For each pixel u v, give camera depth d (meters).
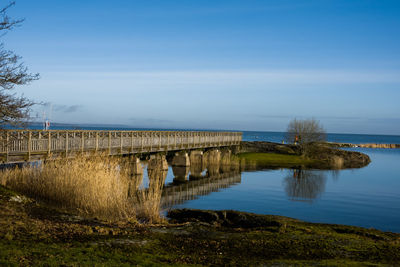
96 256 7.50
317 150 45.84
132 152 23.16
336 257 8.45
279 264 7.78
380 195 21.64
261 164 37.28
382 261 8.16
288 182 26.30
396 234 11.12
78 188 13.55
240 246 9.22
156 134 26.34
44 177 14.35
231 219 13.68
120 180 15.53
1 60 11.70
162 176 26.02
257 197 20.31
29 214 10.53
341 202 19.33
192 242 9.48
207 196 20.20
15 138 14.71
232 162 37.53
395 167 39.16
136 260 7.56
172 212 14.59
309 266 7.59
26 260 6.75
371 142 139.12
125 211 13.24
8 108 11.65
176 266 7.41
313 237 10.12
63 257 7.18
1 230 8.42
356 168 37.31
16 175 14.78
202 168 33.00
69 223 10.22
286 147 48.19
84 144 18.67
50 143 16.56
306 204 18.66
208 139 36.84
